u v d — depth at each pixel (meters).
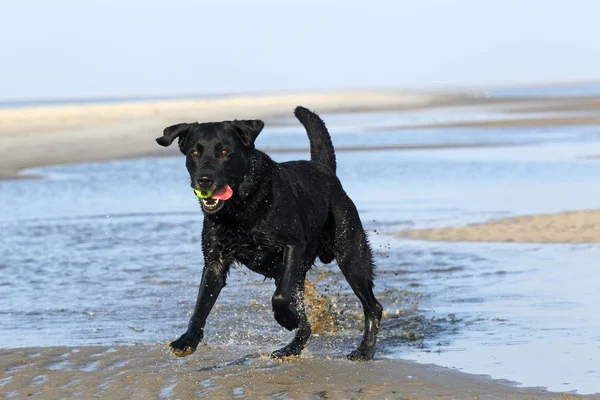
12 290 12.12
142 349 8.97
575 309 10.24
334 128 51.09
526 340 8.98
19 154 31.88
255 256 8.64
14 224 18.14
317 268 13.16
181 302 11.35
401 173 26.70
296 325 8.52
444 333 9.50
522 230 15.98
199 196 8.07
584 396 7.01
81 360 8.52
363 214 18.89
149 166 29.03
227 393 7.42
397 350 8.95
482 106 84.19
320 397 7.23
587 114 60.00
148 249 15.20
